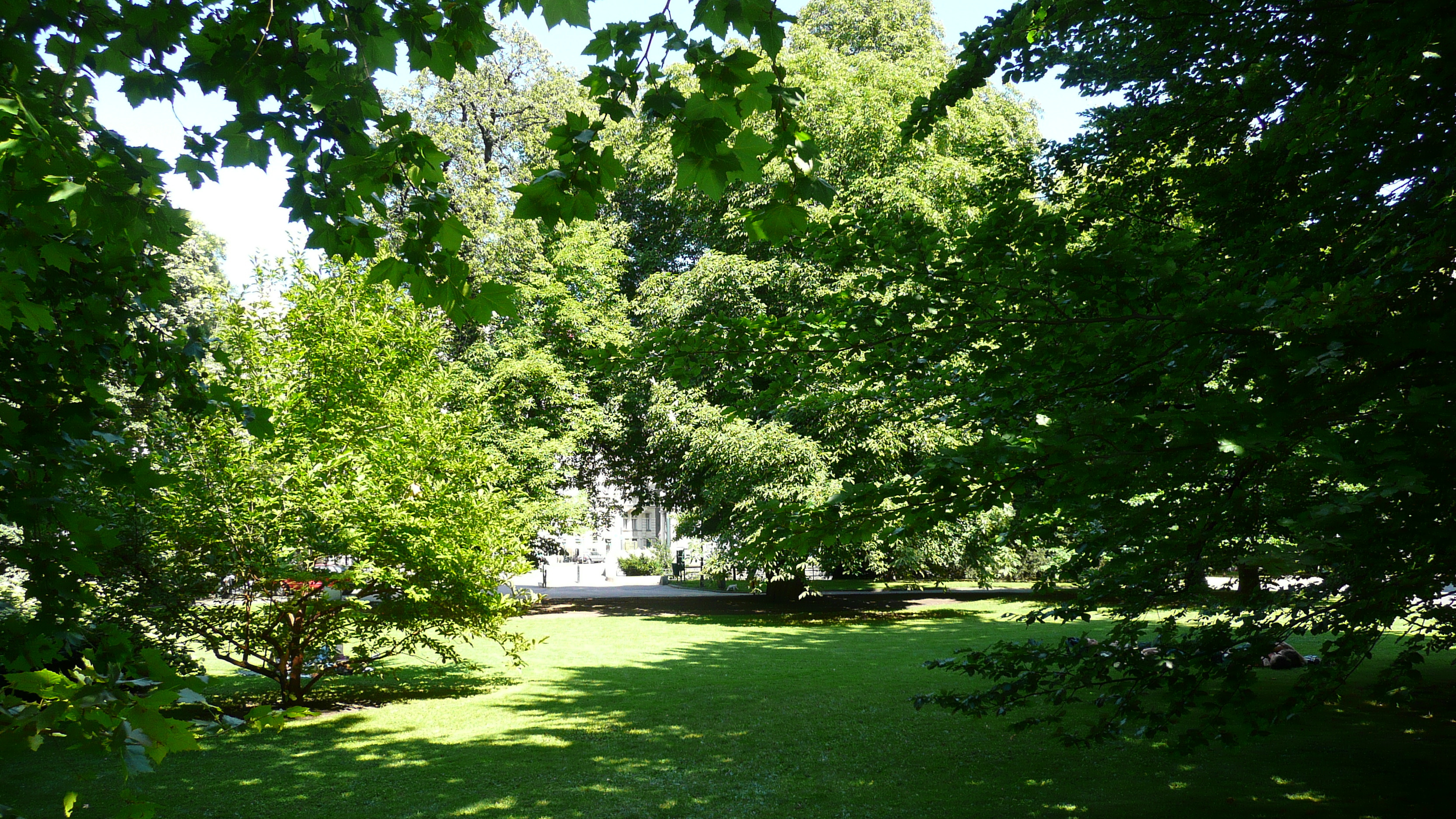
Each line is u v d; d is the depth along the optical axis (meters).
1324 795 6.02
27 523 2.65
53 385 3.52
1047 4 4.89
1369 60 3.12
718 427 18.83
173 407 4.26
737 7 2.40
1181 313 3.08
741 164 2.53
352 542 9.21
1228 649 3.73
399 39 2.82
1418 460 2.39
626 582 36.28
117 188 2.46
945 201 6.78
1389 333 2.40
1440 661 10.97
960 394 4.62
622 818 5.71
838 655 13.81
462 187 22.17
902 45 23.95
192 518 8.69
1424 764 6.73
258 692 10.73
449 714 9.41
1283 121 4.16
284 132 2.86
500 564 10.26
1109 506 3.60
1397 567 3.17
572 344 9.04
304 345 10.45
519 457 19.80
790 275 17.70
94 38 2.72
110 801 6.07
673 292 19.81
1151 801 5.95
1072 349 3.90
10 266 2.67
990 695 4.46
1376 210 3.91
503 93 24.48
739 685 11.04
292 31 2.79
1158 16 4.55
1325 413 2.57
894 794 6.20
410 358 11.05
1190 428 2.69
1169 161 5.69
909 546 17.95
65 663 2.64
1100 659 4.12
